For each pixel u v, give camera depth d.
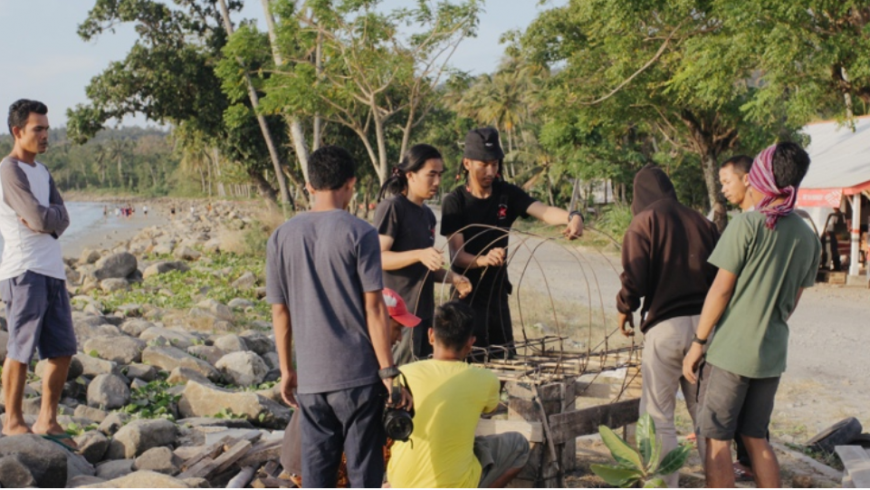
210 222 48.09
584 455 5.70
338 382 3.67
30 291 5.28
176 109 34.12
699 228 4.59
